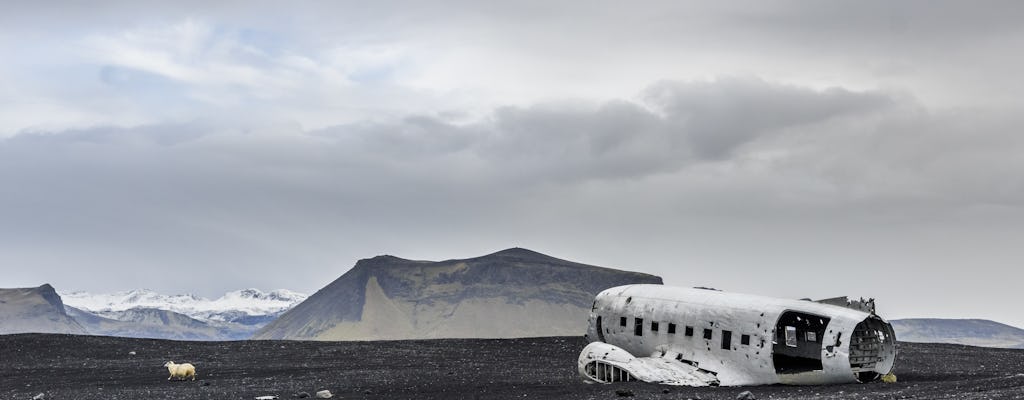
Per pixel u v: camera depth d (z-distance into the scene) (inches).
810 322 1651.1
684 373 1534.2
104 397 1504.7
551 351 2401.6
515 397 1380.4
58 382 1819.6
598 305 1772.9
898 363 2062.0
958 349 2495.1
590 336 1790.1
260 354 2390.5
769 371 1501.0
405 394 1459.2
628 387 1451.8
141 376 1889.8
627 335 1691.7
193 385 1675.7
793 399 1239.5
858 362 1529.3
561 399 1330.0
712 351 1565.0
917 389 1307.8
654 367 1546.5
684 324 1604.3
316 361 2220.7
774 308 1523.1
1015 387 1250.0
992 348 2529.5
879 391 1312.7
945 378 1664.6
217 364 2174.0
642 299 1691.7
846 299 1567.4
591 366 1608.0
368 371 1904.5
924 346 2591.0
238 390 1556.3
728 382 1519.4
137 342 2613.2
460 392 1472.7
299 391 1518.2
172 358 2310.5
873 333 1541.6
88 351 2416.3
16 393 1611.7
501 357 2285.9
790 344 1716.3
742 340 1530.5
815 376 1499.8
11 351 2374.5
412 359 2241.6
